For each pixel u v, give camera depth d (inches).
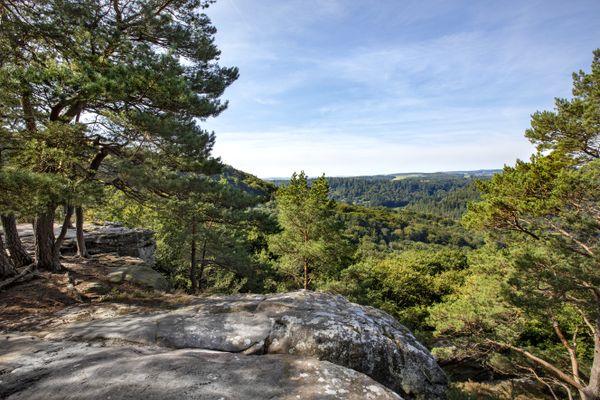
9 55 338.0
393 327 280.5
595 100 432.5
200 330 227.0
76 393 136.8
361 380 157.8
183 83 313.4
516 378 691.4
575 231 429.7
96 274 411.8
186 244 814.5
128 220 907.4
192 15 420.2
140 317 261.4
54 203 322.7
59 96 283.9
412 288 1336.1
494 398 578.6
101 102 330.3
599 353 440.1
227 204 417.7
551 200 424.5
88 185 301.6
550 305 456.4
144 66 311.3
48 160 316.2
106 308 295.6
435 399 221.0
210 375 153.3
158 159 362.6
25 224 759.1
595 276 399.2
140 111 331.3
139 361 167.5
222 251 830.5
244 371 159.6
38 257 394.6
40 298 315.6
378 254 3036.4
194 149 345.7
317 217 709.3
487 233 564.1
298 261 750.5
